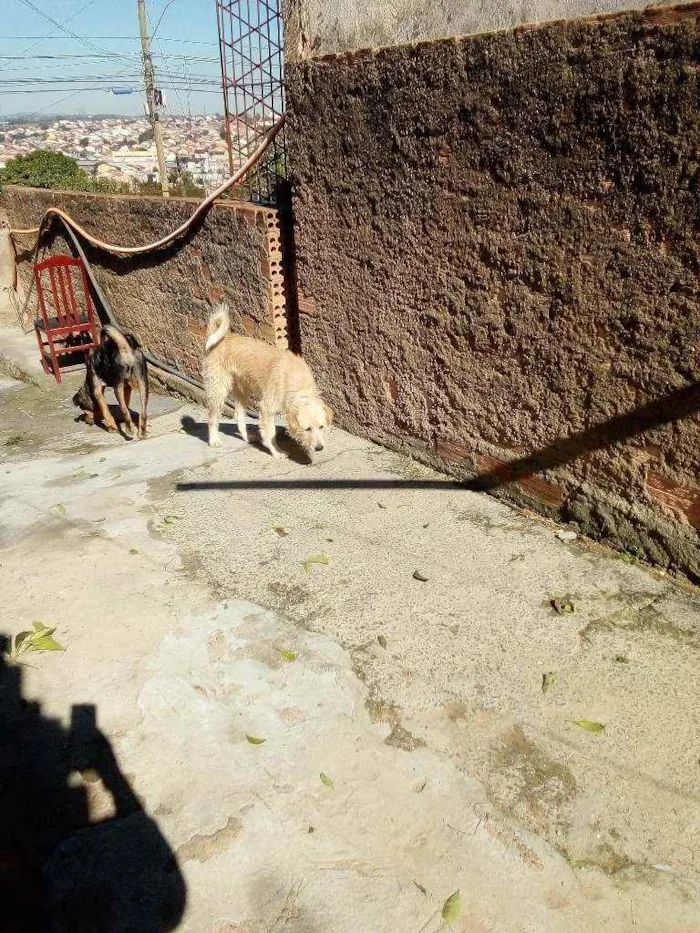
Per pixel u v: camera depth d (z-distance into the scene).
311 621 3.69
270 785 2.78
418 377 5.10
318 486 5.18
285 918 2.31
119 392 6.78
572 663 3.30
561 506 4.35
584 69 3.38
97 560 4.39
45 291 11.10
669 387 3.50
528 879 2.39
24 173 23.91
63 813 2.71
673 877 2.38
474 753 2.87
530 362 4.20
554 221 3.77
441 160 4.29
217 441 6.30
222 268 6.81
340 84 4.78
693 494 3.58
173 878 2.45
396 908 2.32
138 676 3.37
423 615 3.68
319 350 6.01
